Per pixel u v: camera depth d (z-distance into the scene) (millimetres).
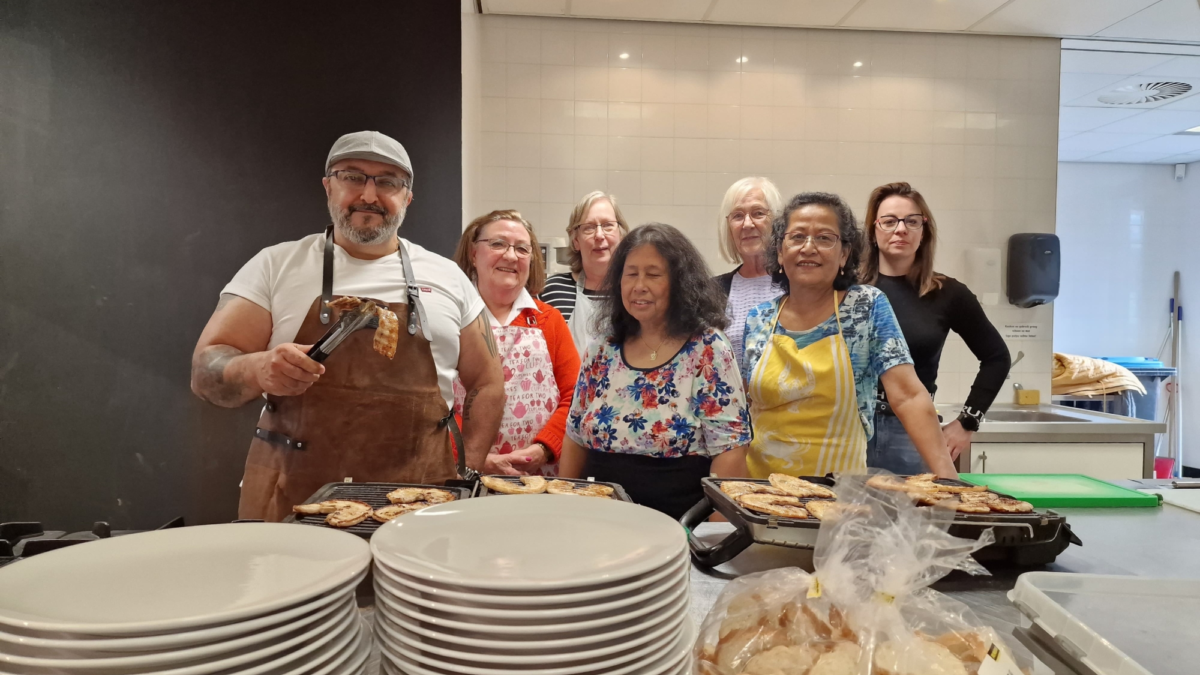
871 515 752
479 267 2260
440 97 2371
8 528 1181
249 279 1574
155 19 2180
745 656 700
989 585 1022
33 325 2201
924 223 2432
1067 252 5648
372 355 1568
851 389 1661
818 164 3502
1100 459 3160
